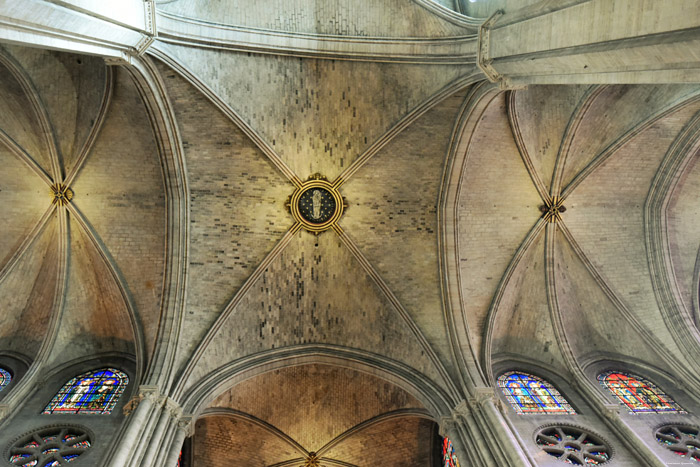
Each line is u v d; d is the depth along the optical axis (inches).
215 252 682.8
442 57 601.3
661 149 701.9
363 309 705.0
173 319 633.6
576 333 743.7
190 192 674.8
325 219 707.4
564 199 725.3
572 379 676.1
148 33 468.4
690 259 737.6
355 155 693.3
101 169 660.1
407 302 690.2
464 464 496.7
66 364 660.1
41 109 617.0
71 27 335.6
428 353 642.8
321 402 743.7
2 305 657.0
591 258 743.7
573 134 676.7
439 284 698.2
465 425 535.5
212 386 611.5
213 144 653.9
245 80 623.8
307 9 633.0
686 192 726.5
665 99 620.4
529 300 743.1
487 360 648.4
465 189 708.0
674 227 740.7
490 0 557.6
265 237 702.5
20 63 581.6
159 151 637.9
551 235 732.7
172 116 610.2
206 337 633.6
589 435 579.5
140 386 543.8
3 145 636.7
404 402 716.0
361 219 714.2
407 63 625.6
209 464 740.7
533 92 645.9
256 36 606.9
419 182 706.2
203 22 578.6
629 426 572.4
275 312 695.7
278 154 674.2
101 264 675.4
